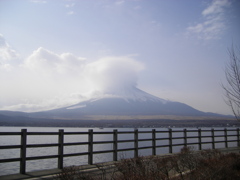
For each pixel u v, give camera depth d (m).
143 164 7.28
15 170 16.36
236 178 7.00
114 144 10.88
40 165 17.52
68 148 33.62
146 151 24.42
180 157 9.33
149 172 6.62
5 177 7.37
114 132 10.91
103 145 44.69
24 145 7.94
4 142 39.84
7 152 27.86
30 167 16.47
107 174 7.62
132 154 21.00
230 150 15.96
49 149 31.38
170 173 7.68
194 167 8.03
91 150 9.83
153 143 12.90
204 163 8.54
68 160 19.36
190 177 6.61
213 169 7.09
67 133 9.14
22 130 7.93
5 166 18.08
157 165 7.14
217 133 54.38
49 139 50.16
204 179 6.48
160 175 6.58
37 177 7.40
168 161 9.09
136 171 6.42
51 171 8.30
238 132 19.44
